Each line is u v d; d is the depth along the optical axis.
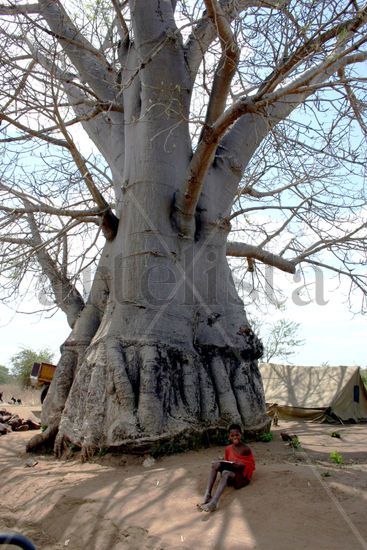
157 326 8.95
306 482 5.94
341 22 7.25
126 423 8.09
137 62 9.88
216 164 10.51
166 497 6.21
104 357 8.91
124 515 5.99
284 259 12.15
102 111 10.02
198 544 5.04
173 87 9.59
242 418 9.09
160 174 9.60
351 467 7.10
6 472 8.40
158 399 8.31
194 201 9.34
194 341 9.41
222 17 7.91
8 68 8.48
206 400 8.83
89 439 8.33
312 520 5.15
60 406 9.81
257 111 7.96
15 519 6.89
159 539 5.30
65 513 6.55
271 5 7.32
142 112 9.77
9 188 8.92
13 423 12.85
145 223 9.44
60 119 8.54
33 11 10.41
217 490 5.83
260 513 5.43
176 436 8.19
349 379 15.98
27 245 9.87
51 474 7.88
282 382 17.05
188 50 10.06
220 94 8.70
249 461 6.17
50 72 8.80
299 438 10.08
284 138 8.30
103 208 9.74
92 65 11.17
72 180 10.20
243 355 9.67
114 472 7.56
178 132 9.86
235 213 10.52
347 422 15.48
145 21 9.64
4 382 40.44
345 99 7.99
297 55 7.26
